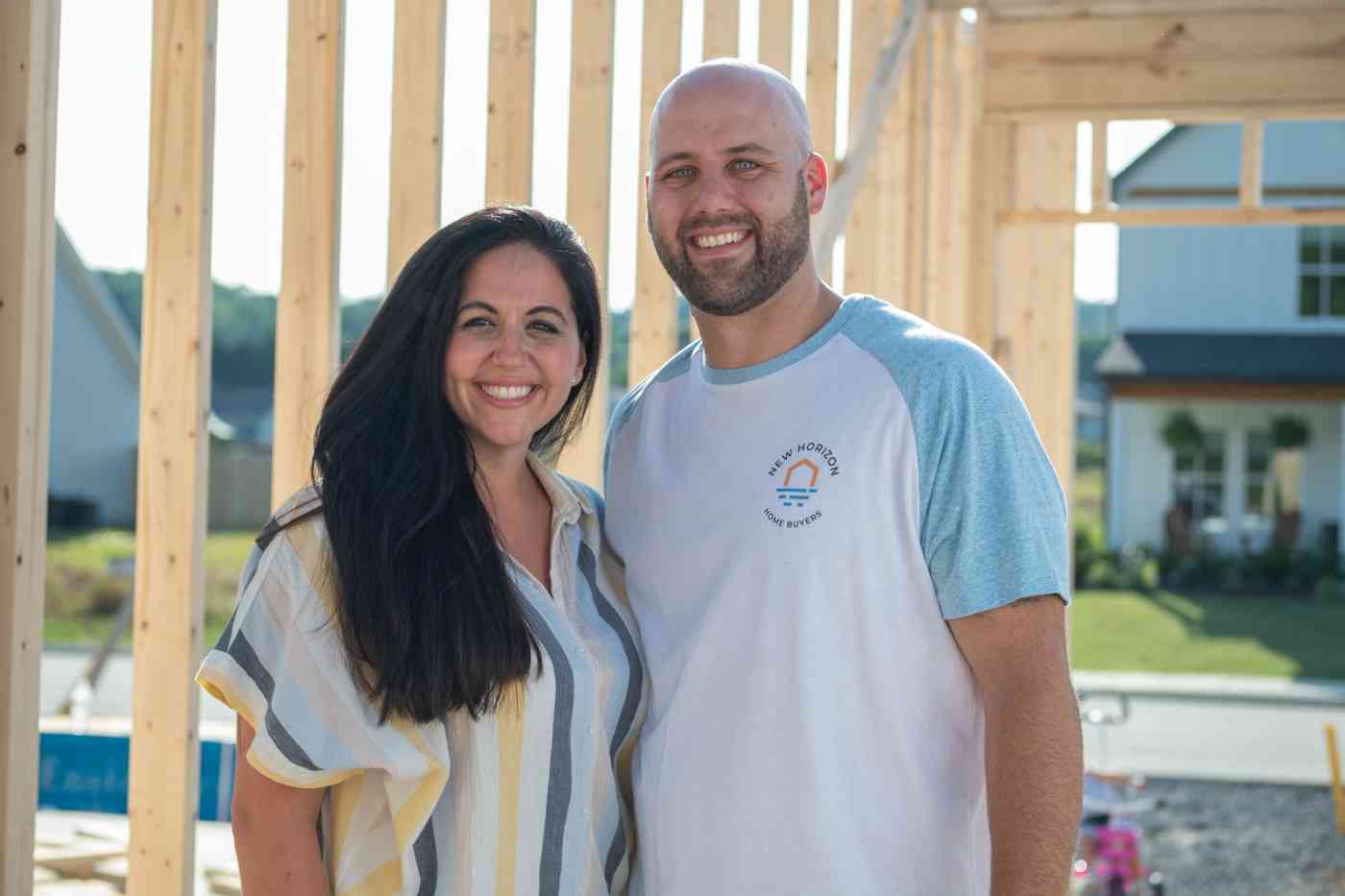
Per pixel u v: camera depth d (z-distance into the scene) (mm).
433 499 2027
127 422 25281
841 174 4582
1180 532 20609
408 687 1943
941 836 2092
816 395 2131
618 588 2295
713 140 2172
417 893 1996
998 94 5906
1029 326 6930
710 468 2186
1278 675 13000
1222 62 5727
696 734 2117
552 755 2047
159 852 3078
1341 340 20500
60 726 6789
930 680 2078
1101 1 5691
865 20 4828
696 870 2096
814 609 2062
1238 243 20844
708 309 2199
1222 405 21141
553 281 2156
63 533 23203
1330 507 20859
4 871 2477
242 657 1958
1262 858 7031
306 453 3299
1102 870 5734
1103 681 12516
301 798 1984
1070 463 6973
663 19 3965
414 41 3447
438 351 2096
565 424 2369
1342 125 19781
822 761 2047
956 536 2021
